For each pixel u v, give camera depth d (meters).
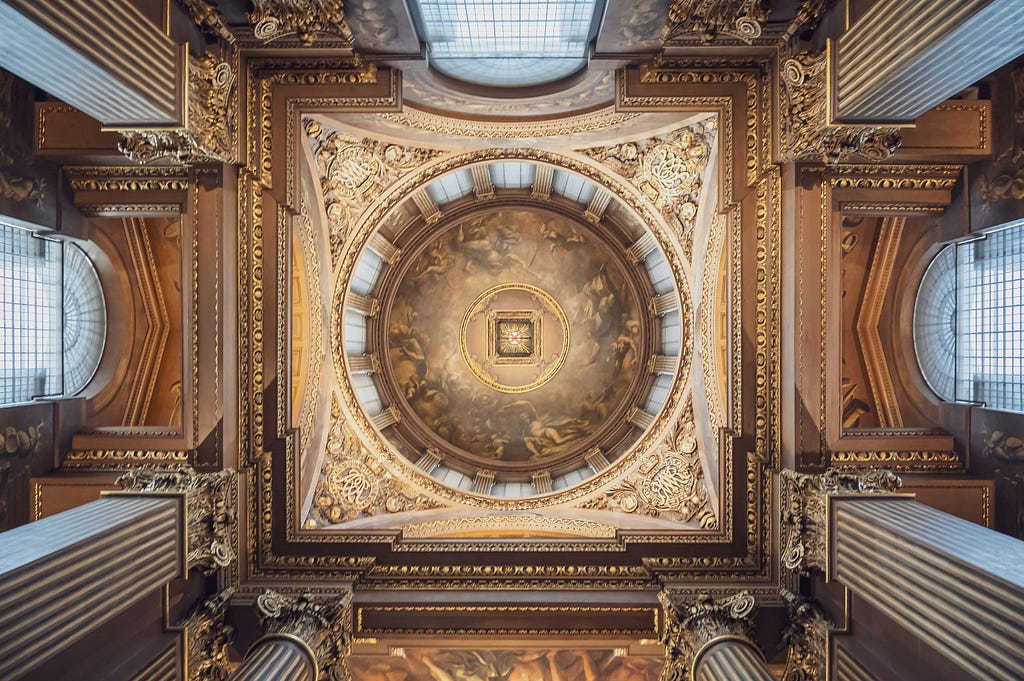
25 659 6.86
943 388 12.95
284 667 10.07
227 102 11.27
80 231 12.63
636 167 15.93
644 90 12.58
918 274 13.42
